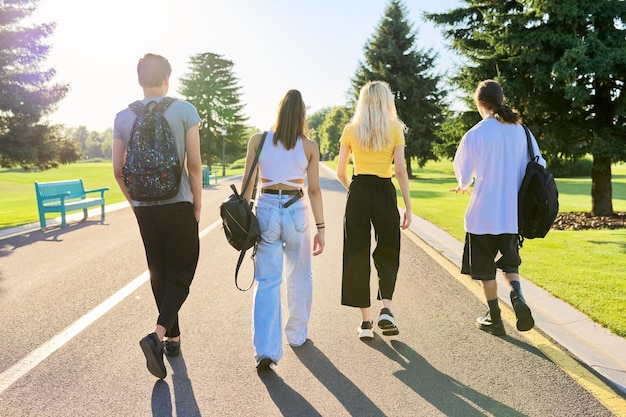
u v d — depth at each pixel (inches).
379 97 146.9
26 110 866.1
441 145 713.0
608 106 460.4
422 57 1540.4
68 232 378.6
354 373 128.9
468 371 129.7
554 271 230.2
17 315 174.7
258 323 128.3
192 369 131.0
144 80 127.3
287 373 128.8
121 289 209.6
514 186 149.3
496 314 155.6
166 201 125.5
